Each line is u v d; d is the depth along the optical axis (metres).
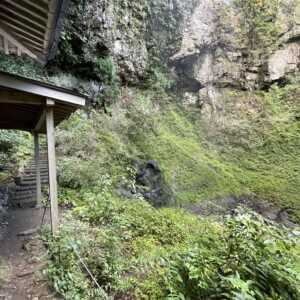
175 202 11.87
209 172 15.59
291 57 21.28
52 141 4.11
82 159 9.15
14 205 7.19
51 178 4.10
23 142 10.37
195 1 22.22
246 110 20.47
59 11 3.28
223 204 13.76
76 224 4.51
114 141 11.61
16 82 3.54
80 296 3.04
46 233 4.46
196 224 6.70
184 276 3.00
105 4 14.54
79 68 13.62
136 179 10.50
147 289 3.30
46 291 3.22
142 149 13.92
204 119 20.14
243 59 21.84
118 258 3.95
